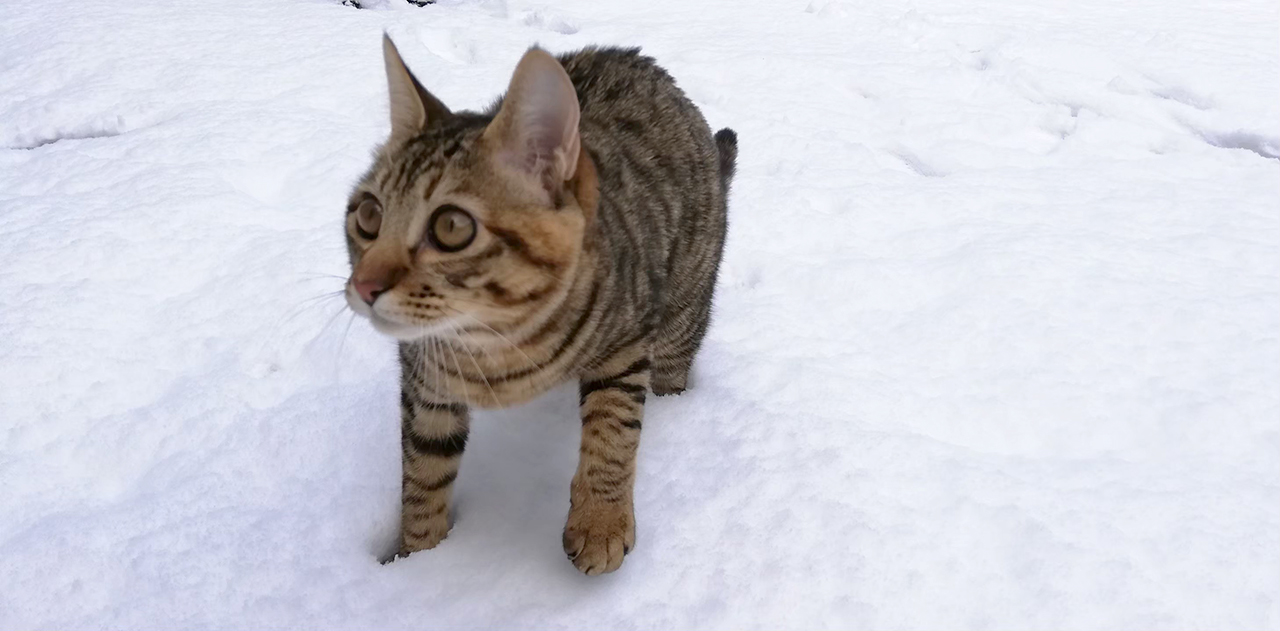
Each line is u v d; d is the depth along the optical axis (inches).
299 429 27.5
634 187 25.4
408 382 23.5
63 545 24.1
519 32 62.7
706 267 29.0
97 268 33.3
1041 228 39.0
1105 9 77.5
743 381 30.0
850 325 32.8
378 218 21.5
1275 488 26.2
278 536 24.7
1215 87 55.9
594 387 24.1
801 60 58.7
